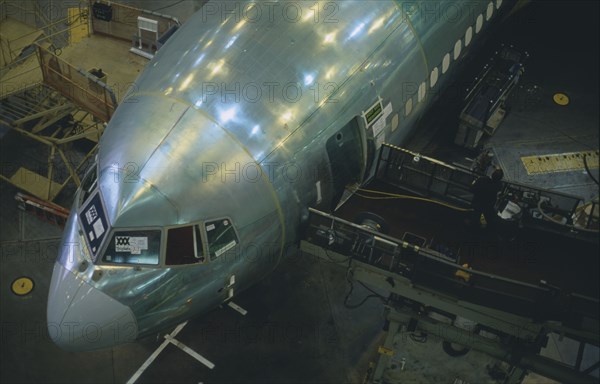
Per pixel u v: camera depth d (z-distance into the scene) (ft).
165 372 81.87
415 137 104.88
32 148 99.55
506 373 75.46
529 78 114.93
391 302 73.26
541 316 66.59
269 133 66.03
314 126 68.18
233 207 64.18
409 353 76.48
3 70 95.40
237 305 87.15
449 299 69.00
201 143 64.34
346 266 72.18
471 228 73.67
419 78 79.66
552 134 108.58
